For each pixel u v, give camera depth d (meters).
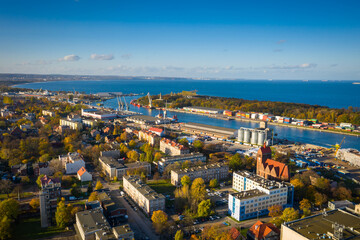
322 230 184.50
